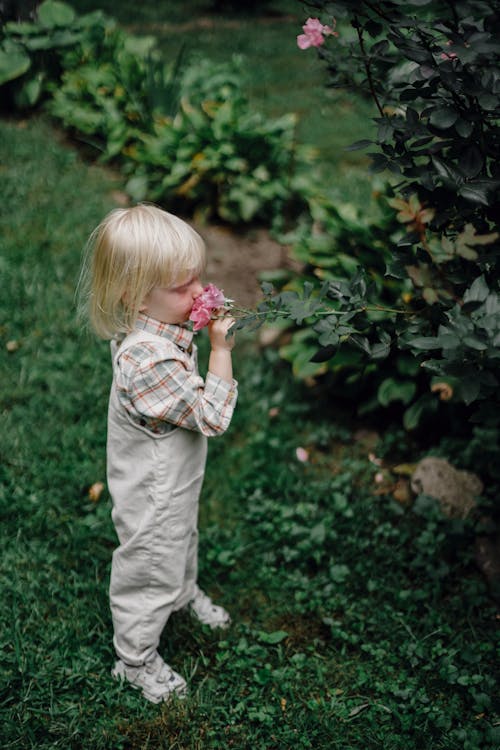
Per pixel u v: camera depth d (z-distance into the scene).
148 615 2.56
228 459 3.75
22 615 2.88
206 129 5.68
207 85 6.57
